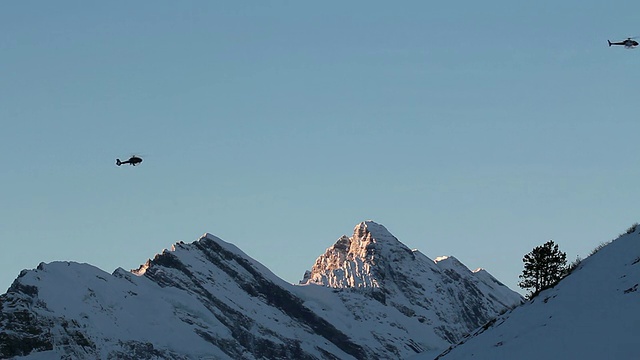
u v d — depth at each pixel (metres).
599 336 115.50
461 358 136.62
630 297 122.00
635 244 136.62
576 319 124.06
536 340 124.25
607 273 133.25
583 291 132.00
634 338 111.12
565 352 115.62
